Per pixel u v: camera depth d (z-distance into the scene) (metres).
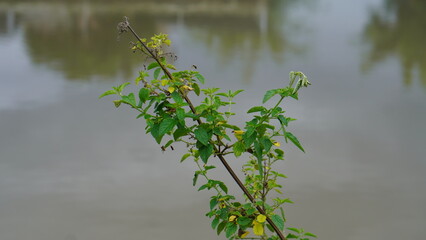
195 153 1.92
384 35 17.44
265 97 1.65
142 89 1.75
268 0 27.66
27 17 19.84
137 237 4.70
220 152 1.81
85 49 13.97
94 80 10.72
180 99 1.74
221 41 15.82
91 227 4.90
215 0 26.69
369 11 23.58
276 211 5.21
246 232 1.84
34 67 11.84
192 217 5.15
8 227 4.89
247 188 1.94
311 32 17.95
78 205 5.35
